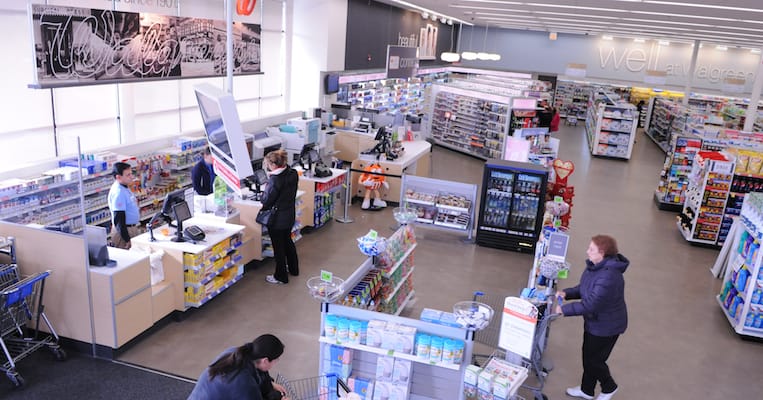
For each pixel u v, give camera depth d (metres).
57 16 7.36
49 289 5.47
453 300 7.42
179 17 9.90
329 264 8.33
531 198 9.18
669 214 12.72
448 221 9.77
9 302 4.86
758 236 6.89
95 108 9.70
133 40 8.84
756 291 6.76
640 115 28.72
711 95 27.30
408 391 4.39
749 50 27.41
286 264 7.72
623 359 6.28
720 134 14.30
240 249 7.61
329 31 14.26
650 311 7.59
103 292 5.32
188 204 6.81
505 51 31.06
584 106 30.31
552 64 30.64
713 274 9.10
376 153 11.91
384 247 5.51
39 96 8.64
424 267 8.53
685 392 5.70
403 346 4.24
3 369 4.99
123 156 8.39
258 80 13.89
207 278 6.46
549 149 14.26
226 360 3.31
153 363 5.49
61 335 5.58
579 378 5.80
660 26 15.02
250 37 12.22
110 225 8.16
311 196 9.51
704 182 10.20
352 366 4.60
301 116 14.02
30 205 5.34
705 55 28.30
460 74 27.64
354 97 16.86
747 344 6.84
